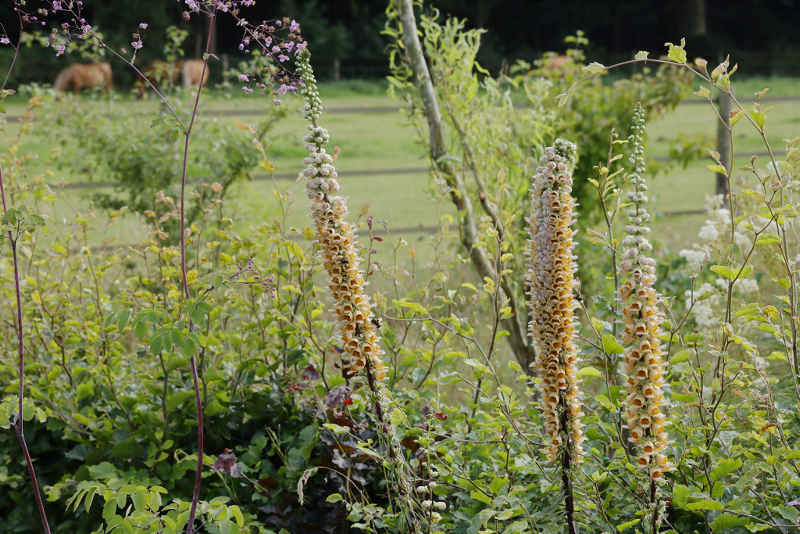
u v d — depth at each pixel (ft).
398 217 35.86
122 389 12.10
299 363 11.46
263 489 9.87
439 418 9.04
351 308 8.20
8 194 12.70
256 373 11.51
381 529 9.65
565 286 7.93
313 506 10.05
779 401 9.21
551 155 7.89
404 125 14.12
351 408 10.43
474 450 9.86
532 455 8.87
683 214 29.89
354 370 8.34
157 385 11.66
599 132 19.95
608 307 9.97
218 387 11.48
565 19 115.85
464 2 113.60
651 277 7.25
